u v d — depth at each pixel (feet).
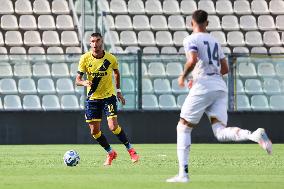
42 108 221.87
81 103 221.05
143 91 217.56
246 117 220.02
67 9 266.16
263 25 271.69
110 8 269.03
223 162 139.13
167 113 216.54
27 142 213.25
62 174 108.68
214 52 93.04
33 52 254.68
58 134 213.87
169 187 86.22
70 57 221.66
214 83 92.79
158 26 266.77
